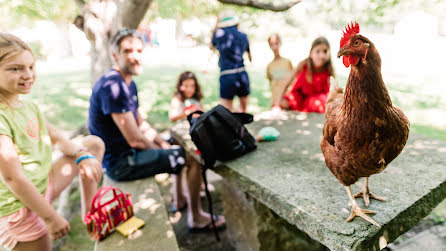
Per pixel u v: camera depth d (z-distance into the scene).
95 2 4.07
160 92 8.70
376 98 1.23
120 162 2.70
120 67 2.77
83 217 2.17
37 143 1.89
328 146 1.56
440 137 4.21
